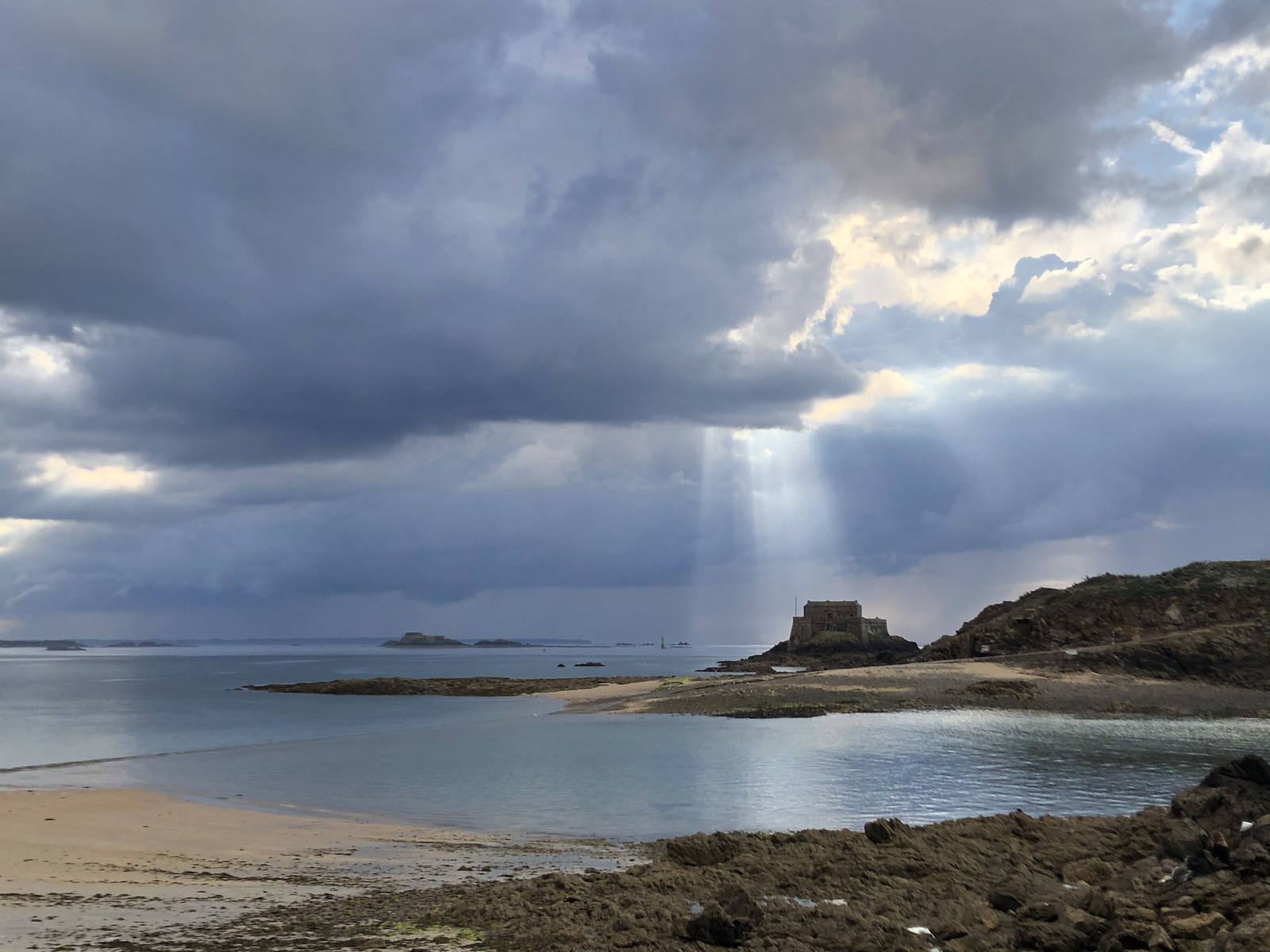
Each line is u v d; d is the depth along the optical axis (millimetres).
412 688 115312
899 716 66250
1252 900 13812
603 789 35438
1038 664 86625
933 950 13914
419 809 31656
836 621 196500
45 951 13812
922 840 20344
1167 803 31969
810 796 33531
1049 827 21078
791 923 15102
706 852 20203
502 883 19844
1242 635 85250
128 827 27922
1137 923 13766
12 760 49656
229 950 14188
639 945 14289
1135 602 103250
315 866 22219
